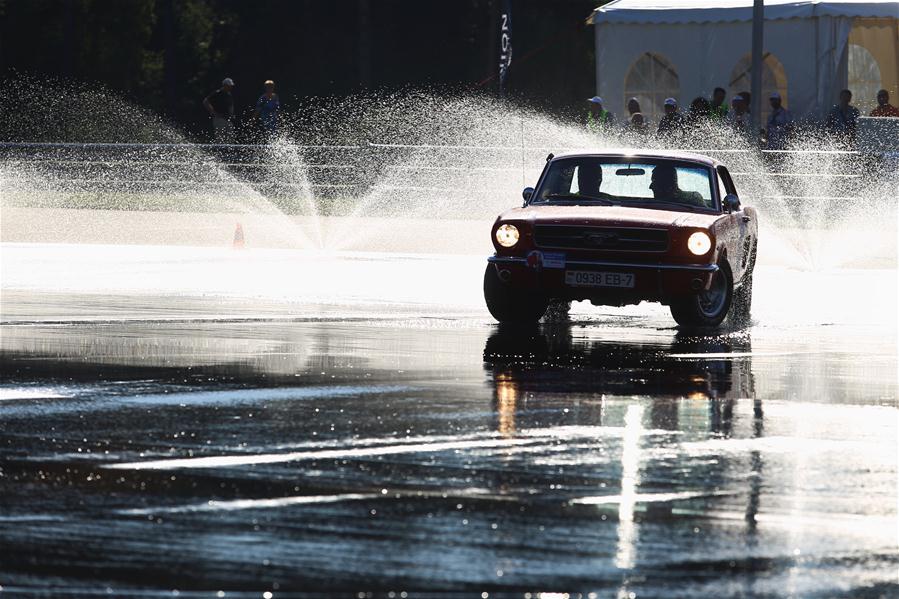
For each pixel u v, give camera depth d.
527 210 59.66
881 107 122.19
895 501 27.56
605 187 61.28
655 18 132.38
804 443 33.22
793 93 128.88
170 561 23.08
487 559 23.31
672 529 25.34
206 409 37.00
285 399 38.66
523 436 33.81
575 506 26.95
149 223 119.75
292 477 29.22
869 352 50.12
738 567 22.98
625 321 60.12
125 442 32.62
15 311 60.25
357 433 33.94
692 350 50.38
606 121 123.75
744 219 62.56
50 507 26.56
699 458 31.42
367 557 23.39
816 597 21.48
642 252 57.06
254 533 24.83
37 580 22.02
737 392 40.78
